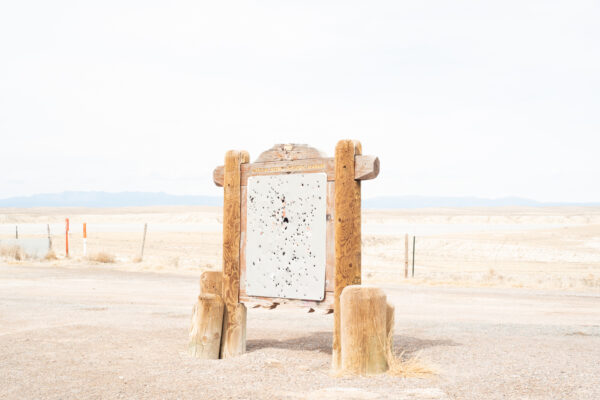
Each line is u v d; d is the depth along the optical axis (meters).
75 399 5.71
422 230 76.50
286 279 7.93
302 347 8.60
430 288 19.59
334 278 7.49
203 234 59.62
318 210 7.73
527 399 5.56
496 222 118.94
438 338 9.20
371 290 6.79
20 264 26.03
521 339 9.15
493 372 6.68
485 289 19.36
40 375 6.63
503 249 39.75
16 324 10.25
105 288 17.66
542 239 48.38
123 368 7.02
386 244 45.00
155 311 12.51
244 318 8.26
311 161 7.83
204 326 7.89
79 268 24.91
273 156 8.20
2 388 6.09
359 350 6.75
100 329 9.78
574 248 41.34
